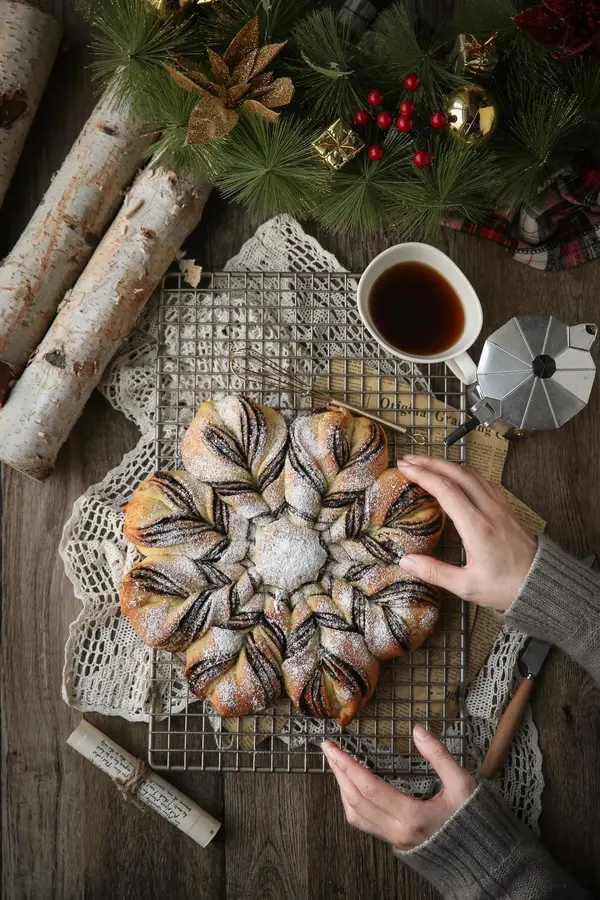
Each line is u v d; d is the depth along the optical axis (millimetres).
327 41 811
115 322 900
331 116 846
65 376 894
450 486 848
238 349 942
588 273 952
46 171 956
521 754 929
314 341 941
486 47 792
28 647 945
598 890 923
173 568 875
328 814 935
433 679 925
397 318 892
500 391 862
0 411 906
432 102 822
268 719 924
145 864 937
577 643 842
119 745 930
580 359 863
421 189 833
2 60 889
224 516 882
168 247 907
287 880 933
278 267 949
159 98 823
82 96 955
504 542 842
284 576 869
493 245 953
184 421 939
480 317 872
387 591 877
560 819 930
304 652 865
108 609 924
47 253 899
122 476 937
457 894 836
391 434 942
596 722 938
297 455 882
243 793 936
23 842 938
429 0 933
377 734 920
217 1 814
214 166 843
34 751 942
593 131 847
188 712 936
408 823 823
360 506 882
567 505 950
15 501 951
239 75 785
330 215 871
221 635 865
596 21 735
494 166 827
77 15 951
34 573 948
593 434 952
